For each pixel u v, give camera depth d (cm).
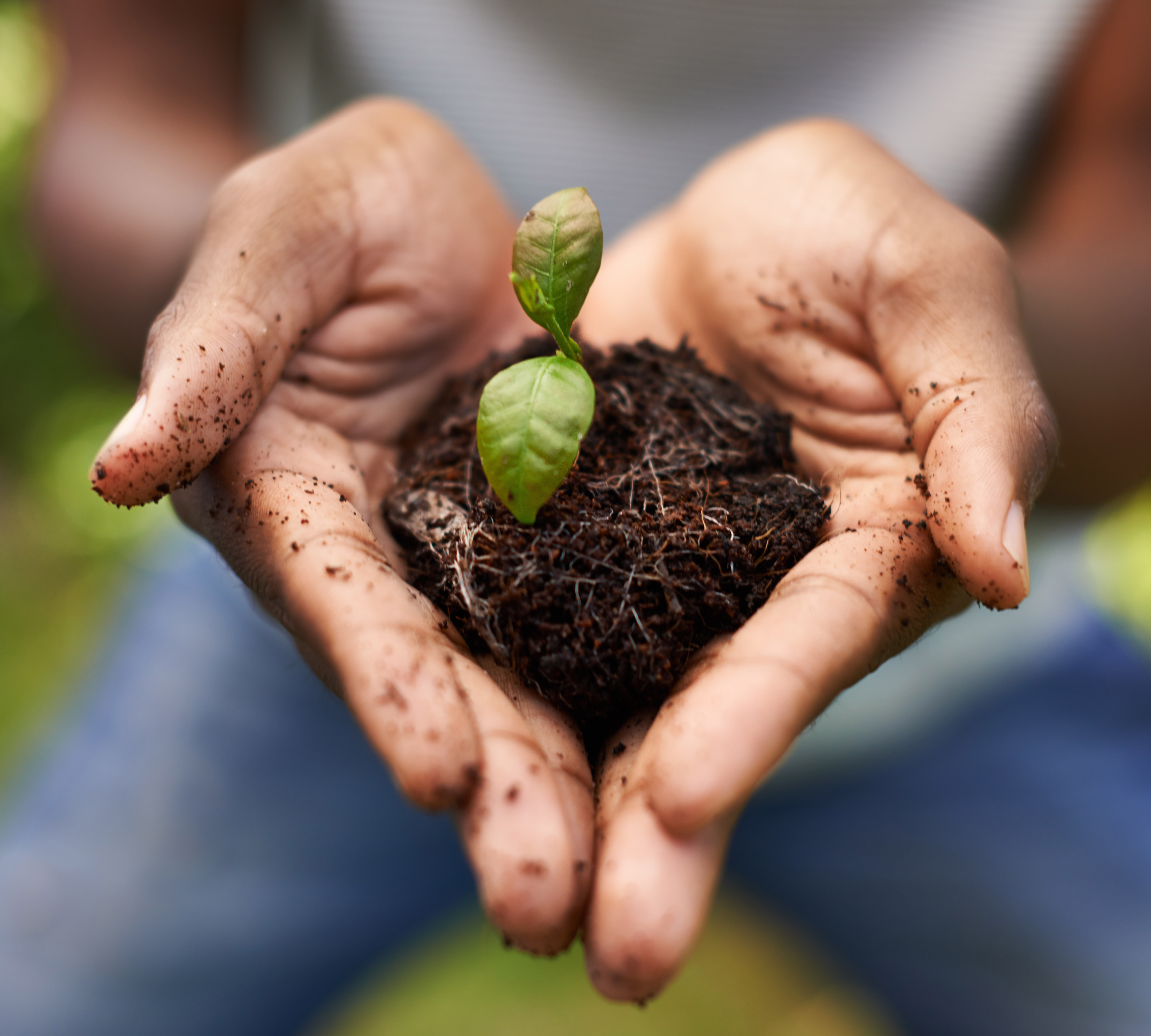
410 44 49
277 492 33
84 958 46
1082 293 43
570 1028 62
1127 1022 47
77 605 96
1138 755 50
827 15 47
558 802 30
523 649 33
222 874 48
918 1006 54
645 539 34
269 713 48
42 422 112
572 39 48
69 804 48
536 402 33
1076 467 45
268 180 35
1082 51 46
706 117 50
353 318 37
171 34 49
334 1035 63
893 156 38
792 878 53
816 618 31
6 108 108
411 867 50
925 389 34
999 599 31
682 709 31
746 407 38
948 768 51
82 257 46
